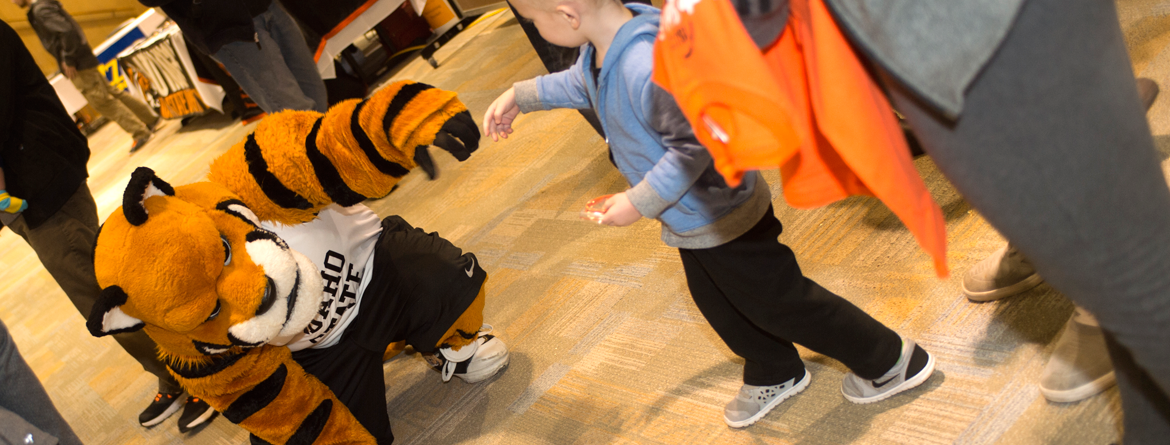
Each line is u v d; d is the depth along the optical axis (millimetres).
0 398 1123
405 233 1730
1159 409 765
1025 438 1051
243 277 1247
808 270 1594
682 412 1416
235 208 1329
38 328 3805
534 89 1175
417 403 1913
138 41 5930
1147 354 658
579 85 1105
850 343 1109
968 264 1382
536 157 2820
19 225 1859
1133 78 593
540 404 1646
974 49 541
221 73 5016
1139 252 607
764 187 1036
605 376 1616
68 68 5828
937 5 545
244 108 5188
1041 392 1092
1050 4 529
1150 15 1762
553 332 1842
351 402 1610
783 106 613
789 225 1770
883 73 634
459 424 1742
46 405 1192
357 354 1607
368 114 1340
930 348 1271
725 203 968
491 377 1818
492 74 3854
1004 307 1259
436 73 4398
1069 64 546
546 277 2070
